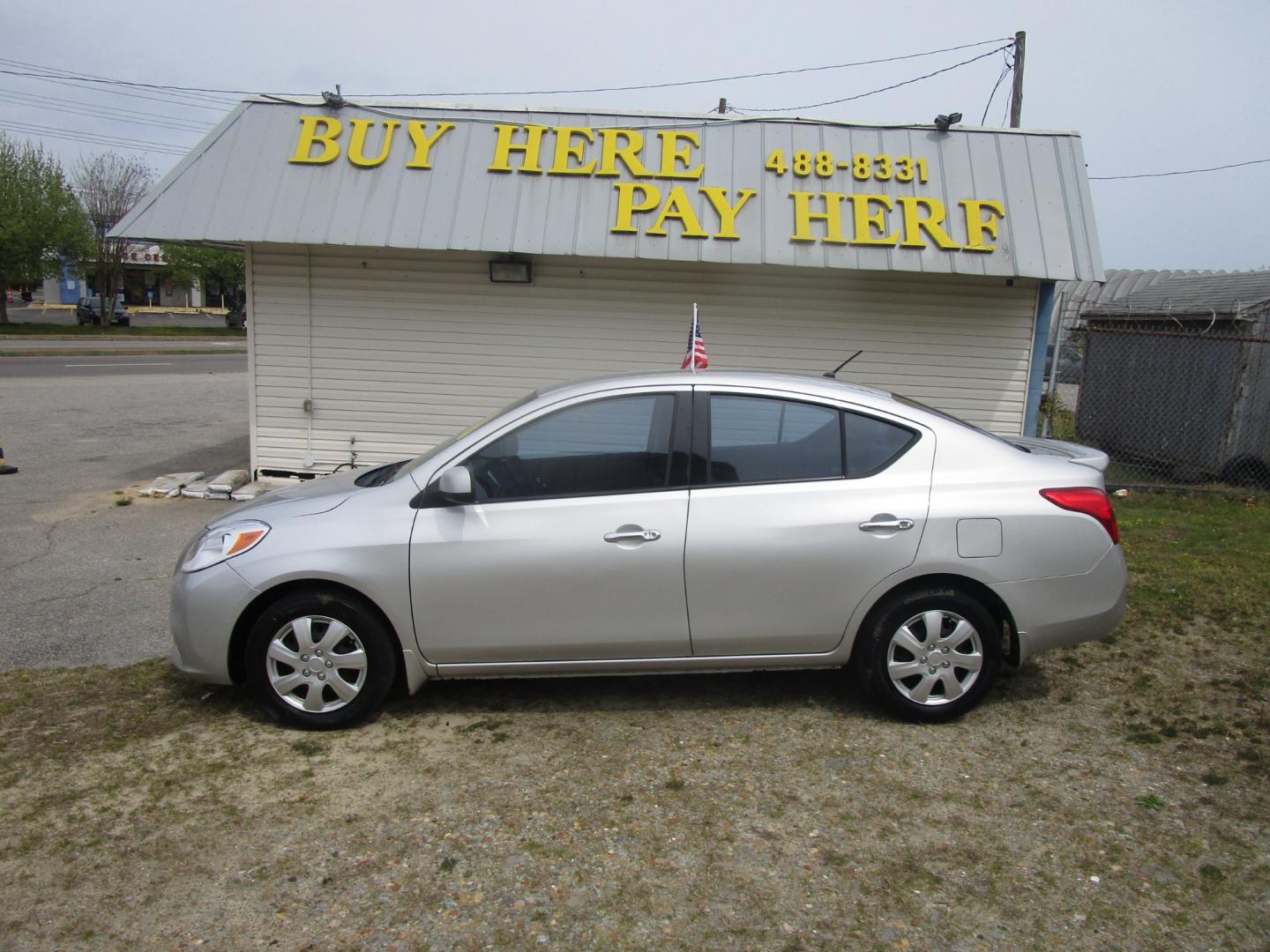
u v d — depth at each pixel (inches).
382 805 145.9
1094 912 121.3
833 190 349.4
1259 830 139.6
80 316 1809.8
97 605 243.9
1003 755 162.6
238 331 1887.3
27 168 1537.9
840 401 173.0
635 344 373.7
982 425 376.8
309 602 166.9
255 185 348.2
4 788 149.8
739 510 166.7
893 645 170.2
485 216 343.3
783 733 170.4
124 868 129.4
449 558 165.5
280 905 122.0
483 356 375.9
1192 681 194.7
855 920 119.5
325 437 382.9
